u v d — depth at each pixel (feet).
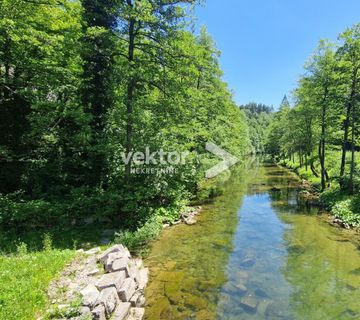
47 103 43.93
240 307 25.23
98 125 53.47
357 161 87.10
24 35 37.09
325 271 32.63
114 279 23.90
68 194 47.26
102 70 52.49
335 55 64.34
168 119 49.96
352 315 24.36
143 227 39.78
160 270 31.94
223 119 93.66
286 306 25.68
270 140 232.94
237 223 51.01
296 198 72.79
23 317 17.70
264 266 33.88
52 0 37.76
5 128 45.44
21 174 45.91
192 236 43.37
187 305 25.17
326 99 68.49
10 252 28.45
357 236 43.34
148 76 45.34
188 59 46.98
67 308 18.94
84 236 37.11
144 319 22.71
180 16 43.57
